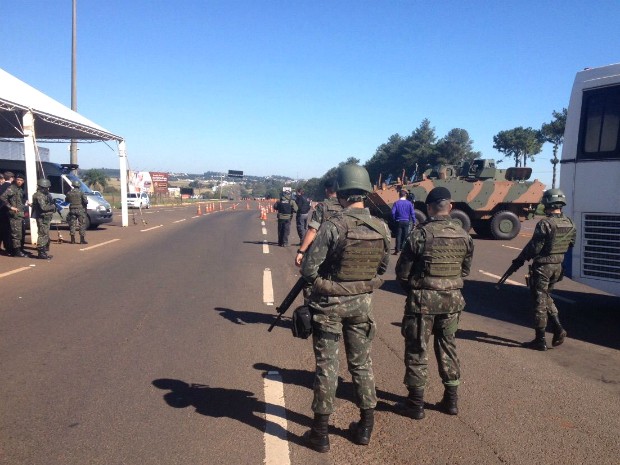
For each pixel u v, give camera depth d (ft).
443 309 12.69
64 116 50.29
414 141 237.04
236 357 17.02
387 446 11.45
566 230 18.44
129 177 79.00
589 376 16.20
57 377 14.89
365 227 11.06
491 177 67.36
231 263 38.24
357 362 11.40
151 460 10.61
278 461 10.68
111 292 26.63
